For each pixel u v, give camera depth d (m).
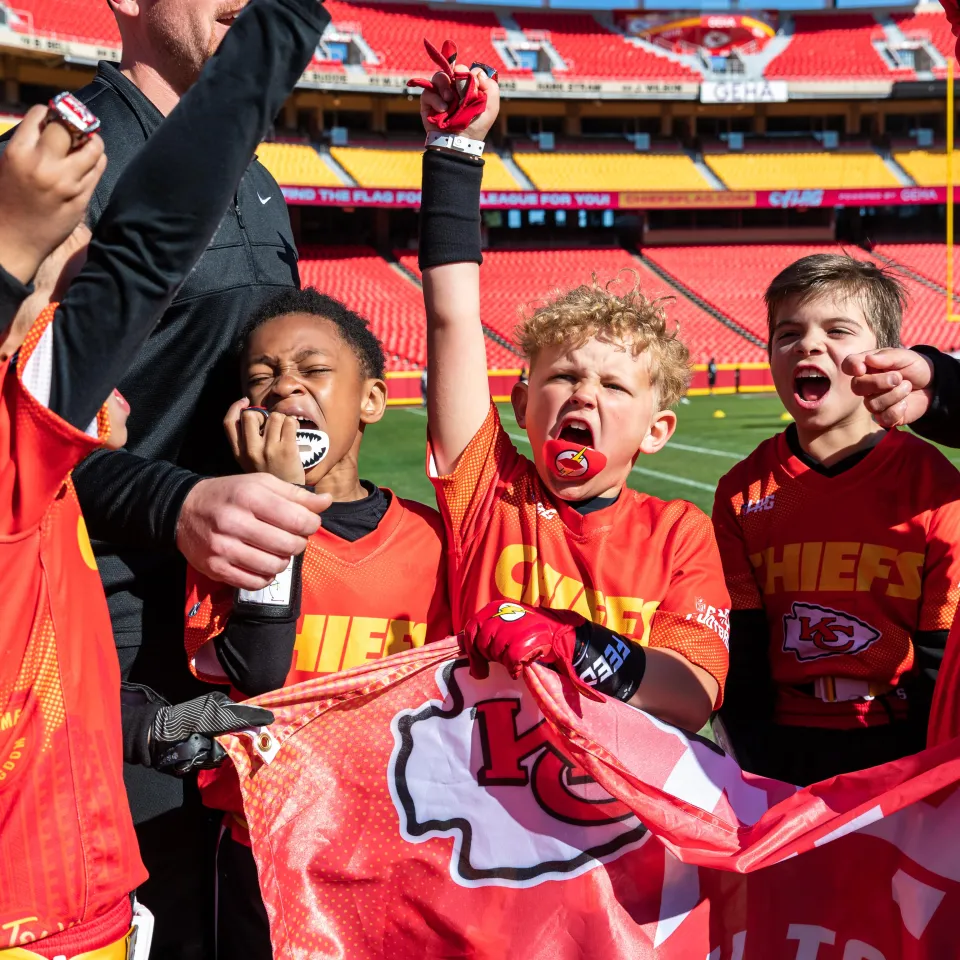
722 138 36.84
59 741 1.34
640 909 1.67
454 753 1.71
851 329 2.25
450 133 1.94
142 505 1.56
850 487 2.24
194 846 2.15
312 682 1.65
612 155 35.53
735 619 2.33
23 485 1.25
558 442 1.84
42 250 1.15
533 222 36.94
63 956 1.33
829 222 36.44
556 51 36.09
